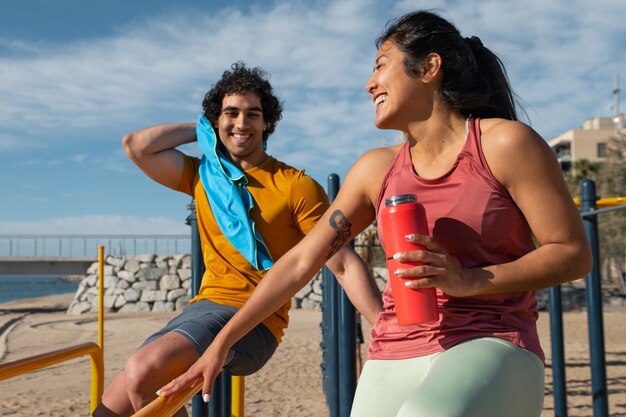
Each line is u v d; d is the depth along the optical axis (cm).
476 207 167
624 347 1268
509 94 194
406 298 160
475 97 176
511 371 154
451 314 169
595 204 386
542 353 172
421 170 179
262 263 257
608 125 6194
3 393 841
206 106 273
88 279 2719
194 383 186
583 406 706
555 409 456
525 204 164
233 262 259
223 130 267
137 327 1950
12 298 5681
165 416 166
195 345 231
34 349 1456
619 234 3216
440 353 167
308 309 2483
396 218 161
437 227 171
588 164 3794
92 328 1966
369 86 185
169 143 276
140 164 276
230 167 265
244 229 255
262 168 271
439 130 177
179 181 279
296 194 265
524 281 158
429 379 151
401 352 175
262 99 273
